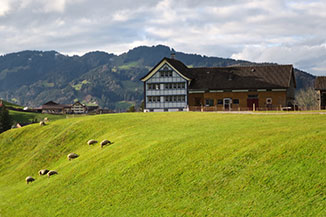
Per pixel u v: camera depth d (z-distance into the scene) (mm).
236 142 33344
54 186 38406
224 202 25031
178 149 35312
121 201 29859
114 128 55750
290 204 22547
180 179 29875
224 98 80188
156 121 55656
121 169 35250
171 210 26203
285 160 27250
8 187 47219
